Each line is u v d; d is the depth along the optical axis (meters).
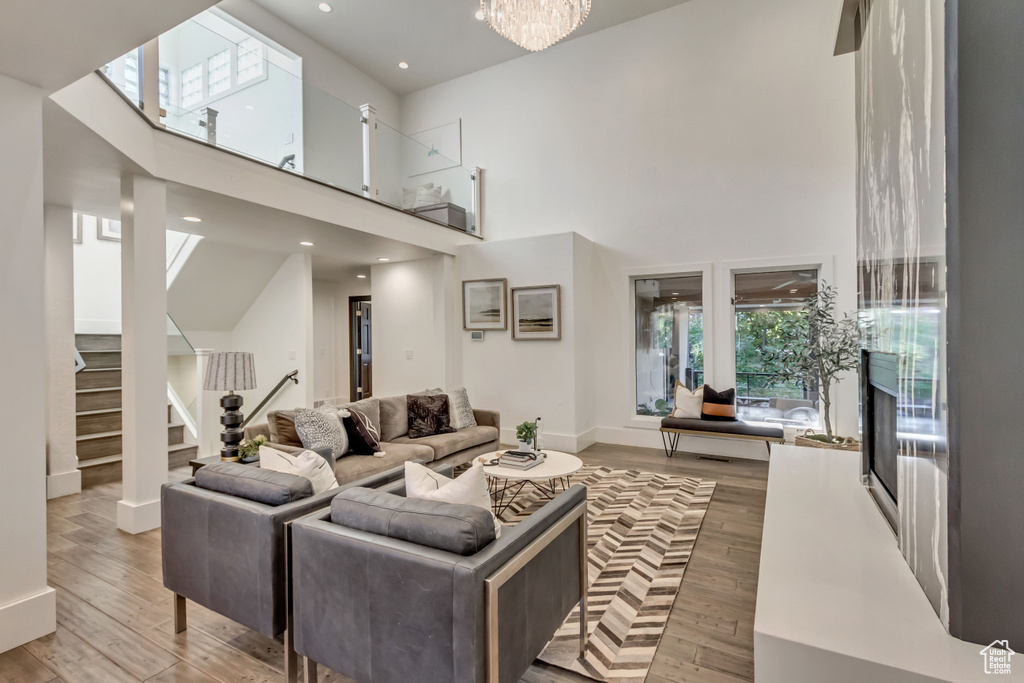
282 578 1.79
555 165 6.29
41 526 2.18
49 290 4.09
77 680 1.85
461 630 1.32
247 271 6.30
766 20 5.13
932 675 1.29
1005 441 1.36
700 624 2.19
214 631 2.17
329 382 8.94
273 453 2.33
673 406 5.72
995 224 1.35
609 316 5.94
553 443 5.58
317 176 4.52
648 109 5.72
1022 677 1.28
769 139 5.10
